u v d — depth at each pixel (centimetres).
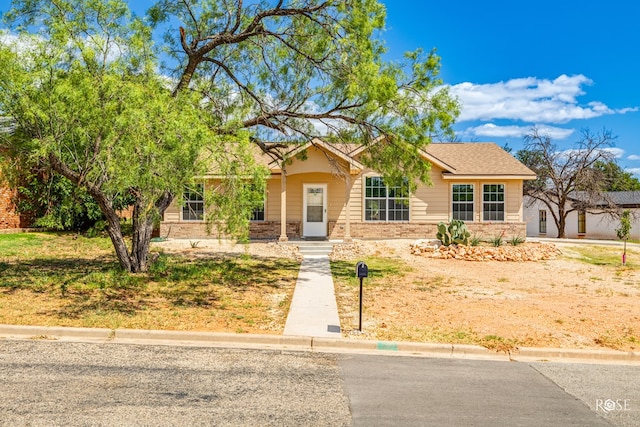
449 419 503
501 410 530
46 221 1652
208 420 486
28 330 793
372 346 772
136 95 934
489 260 1702
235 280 1265
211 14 1350
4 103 971
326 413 511
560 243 2227
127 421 478
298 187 2175
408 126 1277
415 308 1003
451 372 660
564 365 702
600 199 2858
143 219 1222
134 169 902
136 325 827
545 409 536
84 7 1060
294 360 700
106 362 664
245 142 1030
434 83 1256
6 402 518
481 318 926
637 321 913
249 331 819
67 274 1256
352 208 2162
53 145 975
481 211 2180
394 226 2159
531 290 1210
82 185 1104
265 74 1398
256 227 2191
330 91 1323
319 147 1809
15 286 1103
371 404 539
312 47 1300
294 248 1866
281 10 1233
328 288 1200
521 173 2142
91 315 877
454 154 2367
